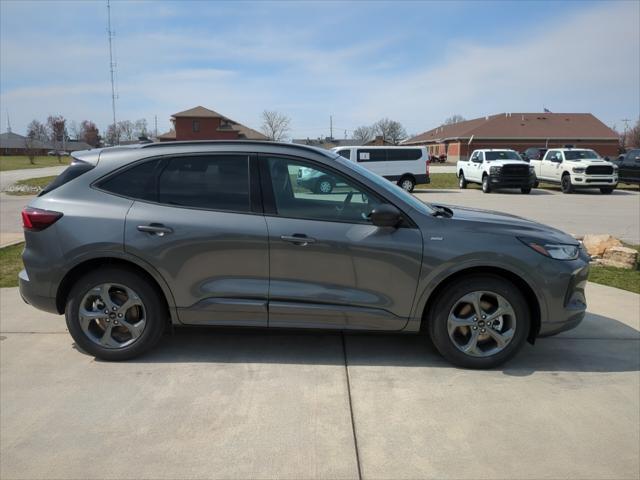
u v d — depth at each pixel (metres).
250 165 4.05
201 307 4.01
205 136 75.88
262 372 3.95
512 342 3.98
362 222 3.97
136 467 2.80
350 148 23.12
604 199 20.45
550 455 2.91
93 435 3.10
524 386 3.76
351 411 3.38
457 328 4.02
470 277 3.95
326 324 4.03
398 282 3.94
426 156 23.78
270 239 3.91
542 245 3.94
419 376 3.91
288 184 4.03
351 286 3.96
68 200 4.04
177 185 4.06
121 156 4.15
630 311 5.50
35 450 2.95
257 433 3.12
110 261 4.09
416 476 2.74
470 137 61.47
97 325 4.14
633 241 10.70
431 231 3.93
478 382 3.81
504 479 2.71
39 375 3.88
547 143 60.69
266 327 4.06
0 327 4.91
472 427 3.20
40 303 4.11
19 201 18.11
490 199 20.53
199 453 2.92
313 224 3.93
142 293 4.04
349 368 4.04
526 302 4.01
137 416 3.31
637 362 4.21
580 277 4.03
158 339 4.15
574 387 3.75
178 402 3.48
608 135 61.03
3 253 8.45
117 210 3.99
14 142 117.88
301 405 3.45
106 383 3.75
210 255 3.95
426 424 3.23
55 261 3.99
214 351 4.34
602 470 2.78
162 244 3.93
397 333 4.10
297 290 3.96
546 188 26.58
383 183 4.17
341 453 2.93
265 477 2.72
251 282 3.98
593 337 4.75
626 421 3.28
